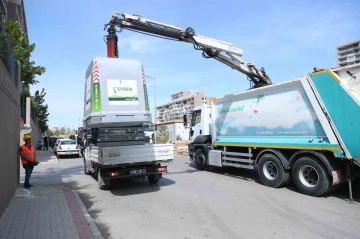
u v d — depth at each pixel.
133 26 10.96
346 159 7.45
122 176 9.20
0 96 6.21
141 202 7.84
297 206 7.04
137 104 9.01
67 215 6.32
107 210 7.16
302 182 8.26
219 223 5.91
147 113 9.07
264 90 9.76
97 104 8.64
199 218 6.27
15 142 8.96
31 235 5.11
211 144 12.73
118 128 10.41
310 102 8.20
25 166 9.75
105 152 8.76
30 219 6.05
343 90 7.39
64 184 10.90
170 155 9.74
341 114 7.43
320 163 7.79
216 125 12.24
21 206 7.14
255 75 12.83
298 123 8.59
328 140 7.73
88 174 13.24
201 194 8.55
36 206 7.13
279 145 9.05
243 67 12.55
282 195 8.18
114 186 10.13
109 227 5.86
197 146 13.62
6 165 7.01
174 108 149.62
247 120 10.55
